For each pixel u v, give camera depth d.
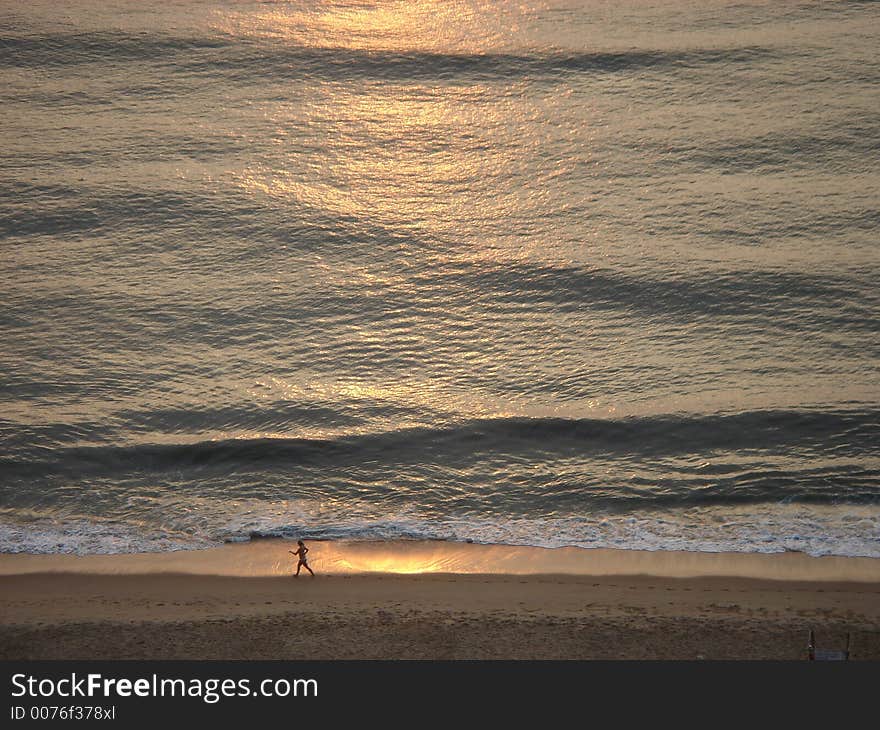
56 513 128.12
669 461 138.88
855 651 93.94
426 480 135.62
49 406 149.12
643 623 100.19
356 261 186.00
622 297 174.50
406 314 172.12
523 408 149.38
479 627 99.12
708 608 104.00
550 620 100.56
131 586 109.62
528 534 123.94
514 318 171.00
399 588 109.31
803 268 178.75
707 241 188.62
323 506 130.38
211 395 152.38
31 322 167.75
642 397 151.50
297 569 113.44
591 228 194.12
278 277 181.38
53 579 111.31
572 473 136.88
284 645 94.88
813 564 115.56
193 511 128.88
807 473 135.12
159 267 183.88
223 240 191.75
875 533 122.50
